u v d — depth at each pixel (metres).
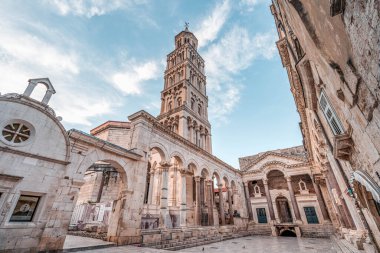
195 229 21.19
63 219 12.13
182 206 22.38
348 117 6.62
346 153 8.54
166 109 40.41
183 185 23.36
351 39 4.01
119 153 16.27
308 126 20.14
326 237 28.19
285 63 15.98
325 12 4.41
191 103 40.16
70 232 21.14
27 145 11.48
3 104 11.13
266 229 34.59
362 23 3.38
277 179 43.62
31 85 13.14
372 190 6.03
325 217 31.06
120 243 14.38
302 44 8.52
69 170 13.05
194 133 35.97
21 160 11.15
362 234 12.02
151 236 15.96
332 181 19.38
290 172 37.44
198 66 50.03
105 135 32.44
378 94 3.84
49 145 12.40
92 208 24.98
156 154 29.91
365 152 6.39
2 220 9.96
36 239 10.92
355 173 7.59
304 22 5.92
